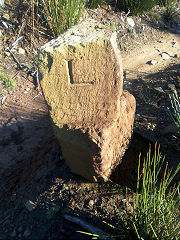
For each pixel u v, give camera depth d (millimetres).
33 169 778
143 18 1729
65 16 1299
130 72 1327
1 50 1246
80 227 580
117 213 609
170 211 567
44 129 939
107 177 696
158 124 935
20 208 664
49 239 572
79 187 680
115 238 558
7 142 880
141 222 543
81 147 601
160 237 529
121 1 1701
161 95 1078
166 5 1904
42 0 1334
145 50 1528
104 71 583
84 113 595
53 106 604
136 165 812
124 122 691
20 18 1363
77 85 597
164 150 843
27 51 1274
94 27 647
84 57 583
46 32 1359
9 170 789
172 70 1260
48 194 669
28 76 1177
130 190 675
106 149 603
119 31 1563
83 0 1427
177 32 1743
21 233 602
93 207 626
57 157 800
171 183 743
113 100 587
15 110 1008
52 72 597
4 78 1119
